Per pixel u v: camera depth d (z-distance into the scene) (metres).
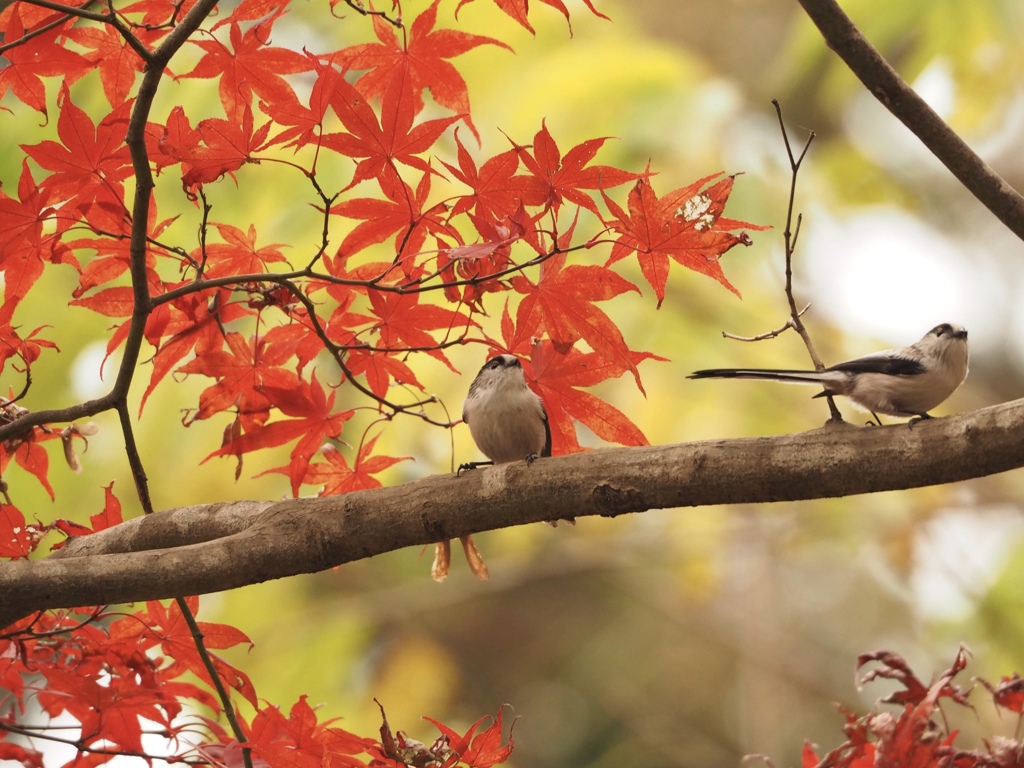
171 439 12.92
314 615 17.06
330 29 12.42
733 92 14.85
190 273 10.48
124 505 13.41
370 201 6.21
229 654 16.02
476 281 6.04
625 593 21.81
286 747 6.10
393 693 18.97
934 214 19.92
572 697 22.67
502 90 14.09
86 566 5.94
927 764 5.20
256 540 6.12
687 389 15.23
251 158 5.95
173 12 6.17
